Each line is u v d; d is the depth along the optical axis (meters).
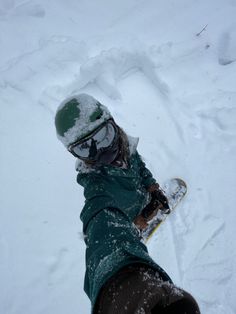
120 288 0.77
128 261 0.82
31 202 2.62
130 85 3.38
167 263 2.39
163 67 3.40
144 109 3.23
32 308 2.19
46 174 2.77
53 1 3.92
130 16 3.86
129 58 3.40
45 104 3.10
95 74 3.25
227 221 2.59
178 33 3.72
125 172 1.50
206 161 2.92
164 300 0.72
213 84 3.39
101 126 1.27
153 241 2.47
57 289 2.27
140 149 2.95
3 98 3.12
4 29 3.58
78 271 2.35
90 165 1.36
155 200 1.92
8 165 2.79
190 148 2.99
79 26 3.71
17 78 3.19
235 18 3.90
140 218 1.93
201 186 2.78
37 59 3.27
